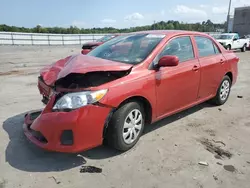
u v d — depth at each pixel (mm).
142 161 2998
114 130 2992
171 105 3758
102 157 3080
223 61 4844
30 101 5305
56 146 2727
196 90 4227
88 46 8312
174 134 3754
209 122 4258
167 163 2959
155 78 3342
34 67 10562
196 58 4203
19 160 2980
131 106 3104
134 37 4043
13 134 3658
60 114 2699
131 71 3146
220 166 2912
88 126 2742
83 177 2680
